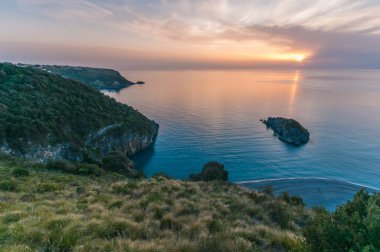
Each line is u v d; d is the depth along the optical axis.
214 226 10.67
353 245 5.31
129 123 97.38
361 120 149.62
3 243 6.97
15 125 59.72
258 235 9.53
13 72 85.00
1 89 73.56
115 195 17.38
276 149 95.81
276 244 8.81
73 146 71.50
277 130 118.19
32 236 7.41
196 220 11.52
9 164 30.22
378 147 98.56
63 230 7.95
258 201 17.36
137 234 8.85
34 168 32.03
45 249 6.83
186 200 15.66
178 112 168.12
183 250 7.28
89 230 8.62
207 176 50.41
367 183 68.81
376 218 5.33
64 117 76.81
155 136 114.12
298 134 106.06
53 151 65.44
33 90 80.12
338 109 188.50
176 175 77.81
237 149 95.69
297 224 13.52
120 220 9.70
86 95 96.75
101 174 35.19
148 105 197.00
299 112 174.50
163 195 16.72
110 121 91.38
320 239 6.06
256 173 75.25
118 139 90.94
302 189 61.91
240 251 7.41
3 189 16.52
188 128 125.56
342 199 56.78
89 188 19.52
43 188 17.80
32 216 9.58
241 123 135.75
